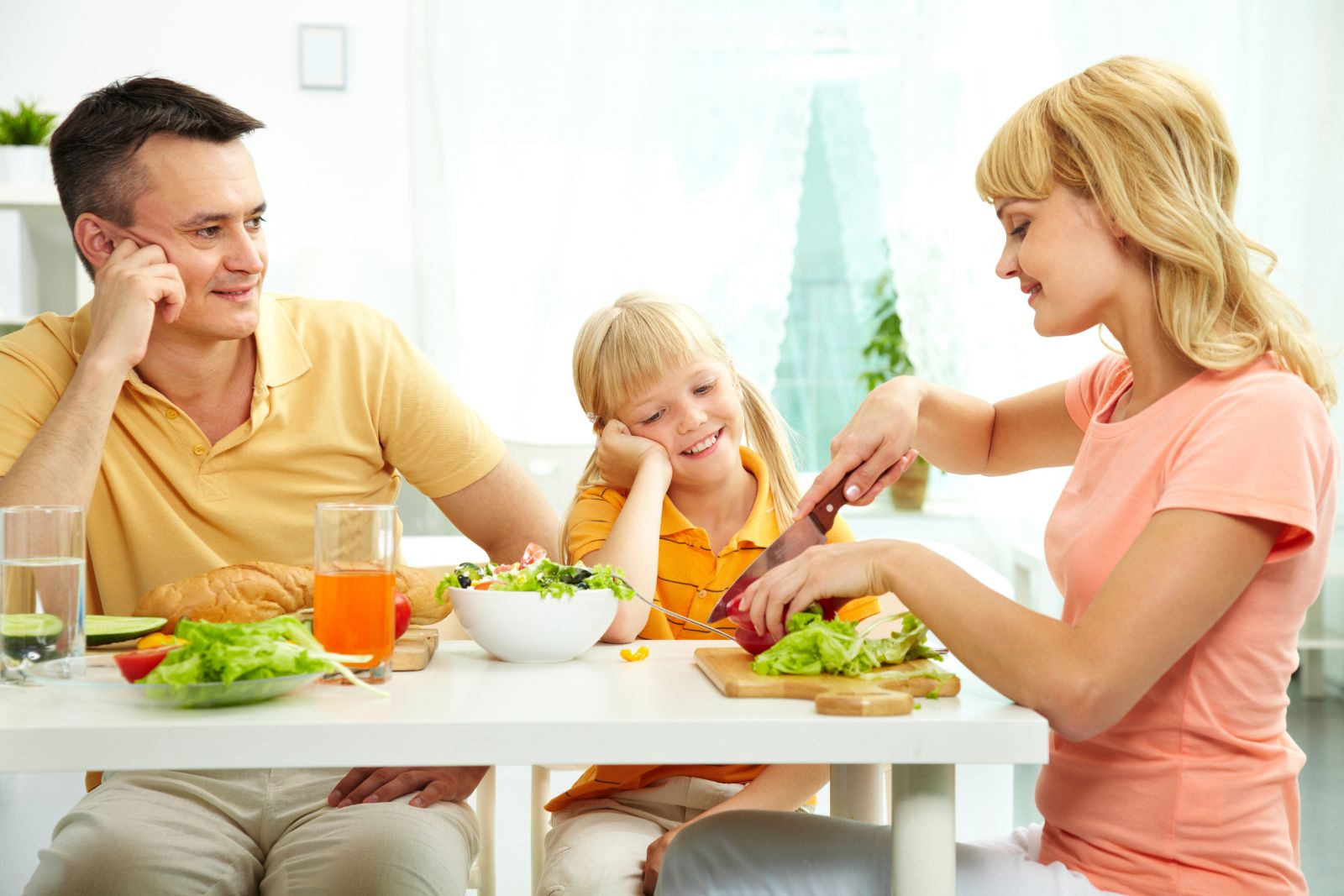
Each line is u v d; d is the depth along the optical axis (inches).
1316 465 36.3
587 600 41.7
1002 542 154.3
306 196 149.6
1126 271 40.0
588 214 149.0
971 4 151.3
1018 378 152.7
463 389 150.0
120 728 31.1
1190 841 36.9
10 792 97.5
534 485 63.9
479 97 147.6
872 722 32.3
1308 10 149.8
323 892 46.5
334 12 148.2
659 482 57.7
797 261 166.6
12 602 35.8
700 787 52.1
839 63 163.3
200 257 52.4
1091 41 150.0
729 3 152.6
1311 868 88.7
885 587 38.4
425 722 31.7
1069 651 33.9
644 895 45.3
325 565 36.9
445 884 46.8
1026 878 37.6
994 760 32.5
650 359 59.1
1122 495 39.8
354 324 60.5
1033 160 39.9
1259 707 37.4
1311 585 38.0
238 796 51.7
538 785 63.1
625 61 148.1
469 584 42.6
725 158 153.5
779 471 64.6
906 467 47.8
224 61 147.3
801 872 38.8
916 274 153.3
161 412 55.1
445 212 147.7
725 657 40.5
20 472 49.2
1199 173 38.7
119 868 46.6
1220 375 38.8
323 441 58.2
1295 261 151.3
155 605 42.4
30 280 122.6
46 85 144.6
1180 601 34.2
